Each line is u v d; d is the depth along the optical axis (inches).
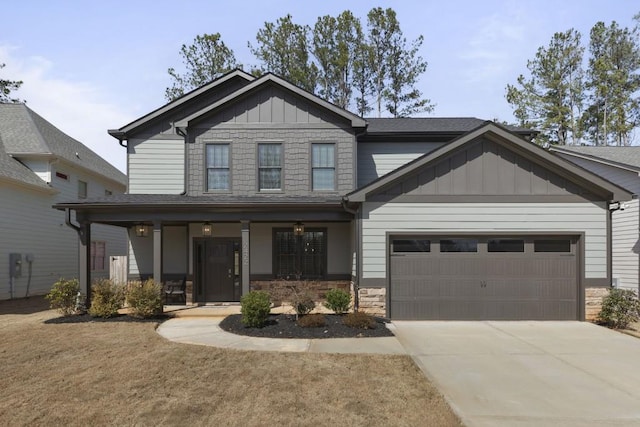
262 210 447.8
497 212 410.6
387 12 1072.8
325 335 332.8
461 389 218.7
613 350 296.8
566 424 178.7
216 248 522.3
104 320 397.1
